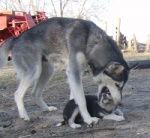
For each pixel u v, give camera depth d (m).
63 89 3.96
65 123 2.59
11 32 8.10
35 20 8.80
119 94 2.50
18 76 2.86
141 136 2.24
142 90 3.65
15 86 4.37
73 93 2.59
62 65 2.83
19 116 2.84
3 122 2.77
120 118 2.53
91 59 2.64
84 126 2.51
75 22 2.76
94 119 2.50
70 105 2.55
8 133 2.53
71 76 2.64
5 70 6.43
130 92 3.57
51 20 2.86
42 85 3.00
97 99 2.61
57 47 2.79
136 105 2.99
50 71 3.00
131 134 2.28
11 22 8.02
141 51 12.38
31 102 3.38
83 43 2.67
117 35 11.98
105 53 2.61
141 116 2.63
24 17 8.16
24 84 2.79
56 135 2.39
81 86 2.60
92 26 2.71
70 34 2.73
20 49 2.83
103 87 2.58
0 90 4.13
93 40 2.66
